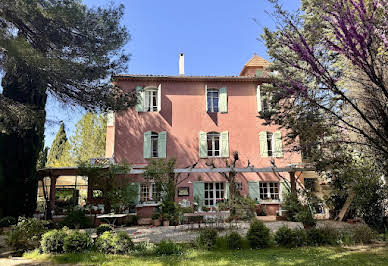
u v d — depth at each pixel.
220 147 16.70
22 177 14.02
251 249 7.97
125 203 13.30
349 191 12.23
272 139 17.16
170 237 9.83
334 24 5.01
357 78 5.82
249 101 17.50
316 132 8.10
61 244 7.63
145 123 16.50
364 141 7.28
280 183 16.45
